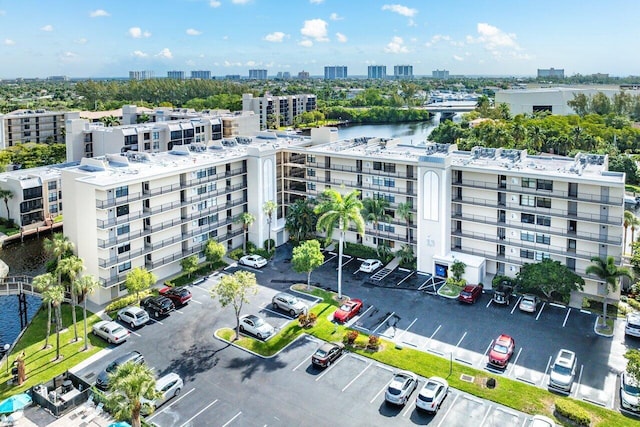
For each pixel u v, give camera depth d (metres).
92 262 70.25
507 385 51.38
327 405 48.69
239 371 54.34
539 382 51.94
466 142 175.12
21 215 109.69
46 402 48.50
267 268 82.25
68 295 70.75
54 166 124.69
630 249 85.44
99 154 143.88
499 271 78.06
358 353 57.81
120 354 57.66
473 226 79.50
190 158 87.06
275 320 65.25
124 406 40.06
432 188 77.69
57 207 116.94
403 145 98.75
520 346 58.81
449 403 48.84
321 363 54.50
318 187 93.56
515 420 46.31
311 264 71.50
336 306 69.19
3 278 76.38
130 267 72.62
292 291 73.81
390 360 56.19
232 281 58.66
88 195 68.50
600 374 53.16
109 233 69.31
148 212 74.31
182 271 80.38
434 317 66.06
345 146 98.06
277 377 53.25
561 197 71.19
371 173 87.06
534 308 66.94
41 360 56.62
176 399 49.56
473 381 52.12
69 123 140.88
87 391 49.91
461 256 78.19
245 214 85.88
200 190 82.31
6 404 46.25
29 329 63.66
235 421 46.38
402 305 69.56
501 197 76.75
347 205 70.56
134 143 141.88
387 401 48.69
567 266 72.44
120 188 70.25
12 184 109.88
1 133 174.88
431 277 78.94
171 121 161.25
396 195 85.00
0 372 54.59
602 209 69.62
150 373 41.88
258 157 87.31
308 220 89.56
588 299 69.88
